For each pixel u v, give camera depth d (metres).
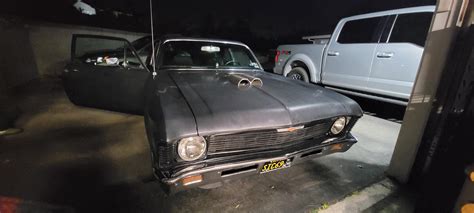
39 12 6.19
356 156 2.58
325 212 1.64
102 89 2.58
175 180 1.24
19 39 4.87
